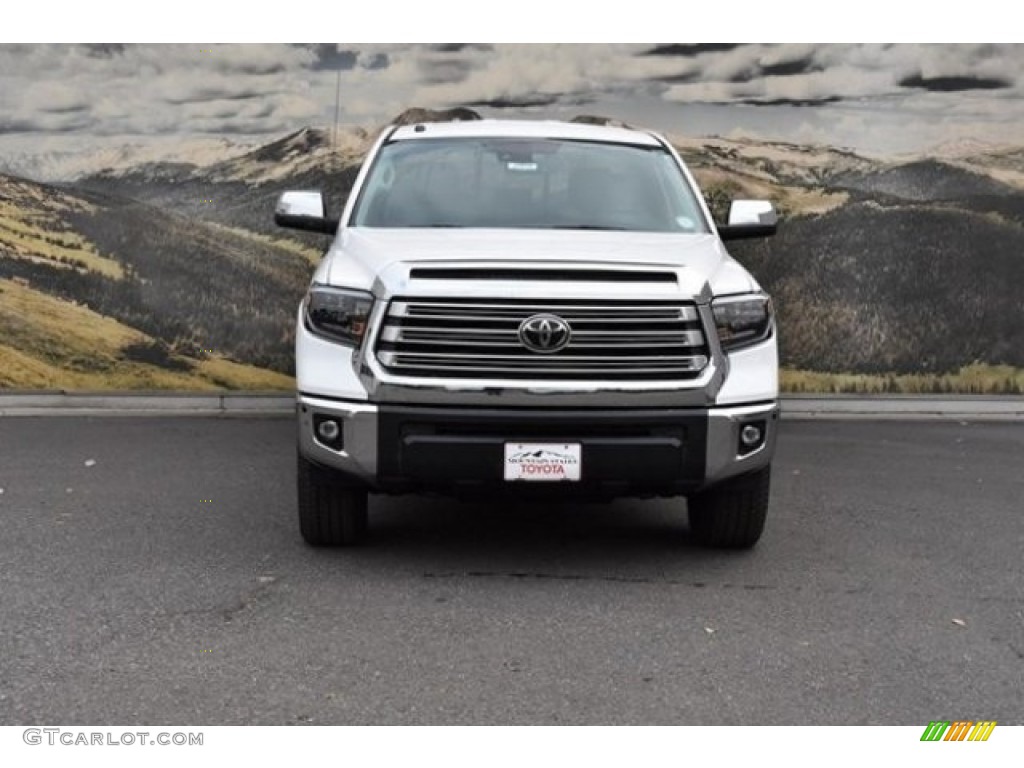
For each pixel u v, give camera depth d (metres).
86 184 10.33
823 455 8.91
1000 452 9.09
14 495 6.97
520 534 6.23
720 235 6.61
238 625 4.67
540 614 4.87
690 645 4.55
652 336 5.13
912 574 5.61
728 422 5.20
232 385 10.48
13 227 10.29
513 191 6.36
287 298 10.49
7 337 10.30
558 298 5.10
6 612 4.77
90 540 5.95
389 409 5.11
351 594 5.09
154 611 4.82
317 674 4.18
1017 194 10.81
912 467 8.44
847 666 4.37
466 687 4.10
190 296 10.43
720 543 5.91
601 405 5.10
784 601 5.12
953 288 10.84
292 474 7.73
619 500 7.13
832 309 10.81
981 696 4.12
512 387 5.07
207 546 5.86
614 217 6.24
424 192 6.34
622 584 5.32
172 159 10.42
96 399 10.31
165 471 7.78
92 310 10.37
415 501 7.00
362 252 5.50
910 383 10.87
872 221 10.80
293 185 10.55
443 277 5.12
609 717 3.88
